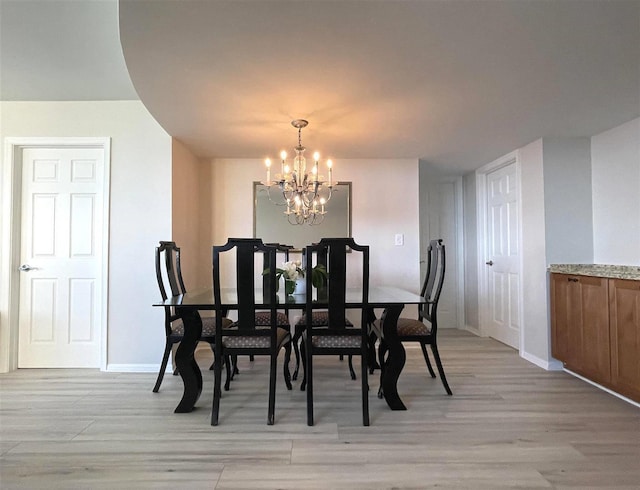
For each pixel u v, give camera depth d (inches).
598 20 60.7
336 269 82.3
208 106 96.0
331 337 84.0
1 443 72.7
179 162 129.1
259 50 69.4
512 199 145.6
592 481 60.4
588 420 82.4
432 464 65.2
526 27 62.5
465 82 82.7
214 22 61.0
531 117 104.5
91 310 123.0
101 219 122.9
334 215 151.9
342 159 152.2
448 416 84.5
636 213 107.3
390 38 65.5
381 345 97.7
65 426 79.9
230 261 149.9
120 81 105.4
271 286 83.1
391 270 152.3
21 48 86.9
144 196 121.0
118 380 110.2
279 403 92.6
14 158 120.3
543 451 69.4
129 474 62.3
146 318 119.8
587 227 122.9
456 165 163.8
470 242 180.2
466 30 63.3
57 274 122.3
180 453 68.9
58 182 122.8
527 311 131.2
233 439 74.2
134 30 63.3
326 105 95.3
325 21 60.7
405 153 143.0
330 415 85.3
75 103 120.8
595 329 100.6
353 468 64.0
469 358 132.3
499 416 84.5
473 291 176.9
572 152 123.3
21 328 121.6
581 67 76.4
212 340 96.8
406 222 152.9
